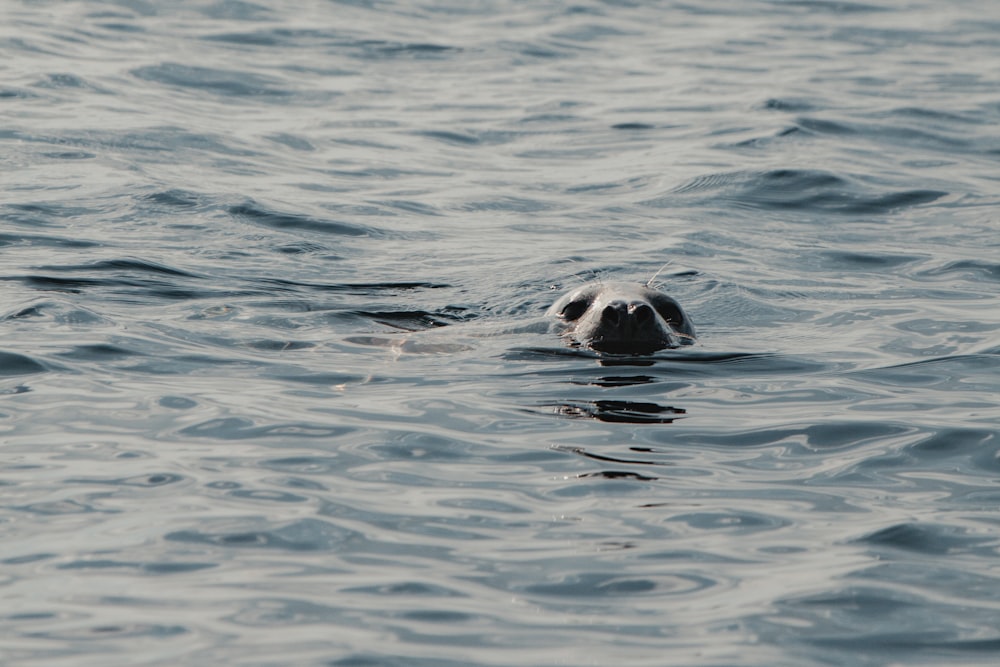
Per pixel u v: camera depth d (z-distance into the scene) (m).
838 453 19.84
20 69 54.22
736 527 16.75
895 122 52.94
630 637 13.62
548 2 80.25
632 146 49.12
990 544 16.25
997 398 22.84
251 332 26.67
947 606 14.47
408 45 66.31
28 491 17.20
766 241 37.22
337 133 49.31
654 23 76.12
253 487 17.64
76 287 29.22
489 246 35.50
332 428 20.39
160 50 60.56
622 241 36.59
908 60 66.94
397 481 18.11
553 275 32.56
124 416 20.59
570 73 62.25
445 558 15.55
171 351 24.80
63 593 14.24
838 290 31.95
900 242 37.38
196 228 35.41
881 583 15.02
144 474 17.97
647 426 21.08
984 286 32.44
